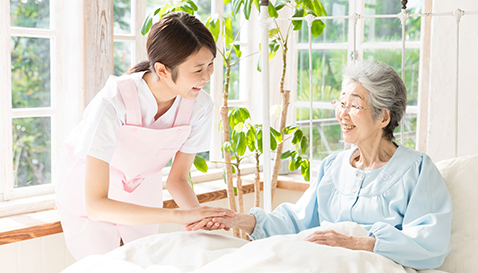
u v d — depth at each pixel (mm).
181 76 1608
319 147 3348
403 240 1503
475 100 2580
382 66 1705
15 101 2482
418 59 2986
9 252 2154
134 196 1918
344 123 1733
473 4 2537
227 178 2758
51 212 2438
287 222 1813
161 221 1615
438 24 2627
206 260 1492
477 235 1652
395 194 1673
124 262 1480
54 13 2564
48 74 2586
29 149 2543
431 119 2693
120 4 2814
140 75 1734
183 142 1889
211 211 1640
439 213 1594
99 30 2455
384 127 1726
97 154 1613
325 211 1809
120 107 1687
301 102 3381
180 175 1964
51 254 2285
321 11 2635
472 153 2609
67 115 2605
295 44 3367
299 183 3146
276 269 1337
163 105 1807
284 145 3438
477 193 1716
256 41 3410
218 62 3281
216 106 3305
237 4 2539
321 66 3293
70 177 1895
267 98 2268
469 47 2566
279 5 2619
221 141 3359
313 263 1363
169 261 1536
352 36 3160
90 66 2445
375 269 1371
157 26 1606
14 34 2436
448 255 1659
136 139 1767
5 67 2408
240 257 1419
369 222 1696
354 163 1819
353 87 1707
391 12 3049
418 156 1699
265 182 2289
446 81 2635
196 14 3178
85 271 1452
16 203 2418
